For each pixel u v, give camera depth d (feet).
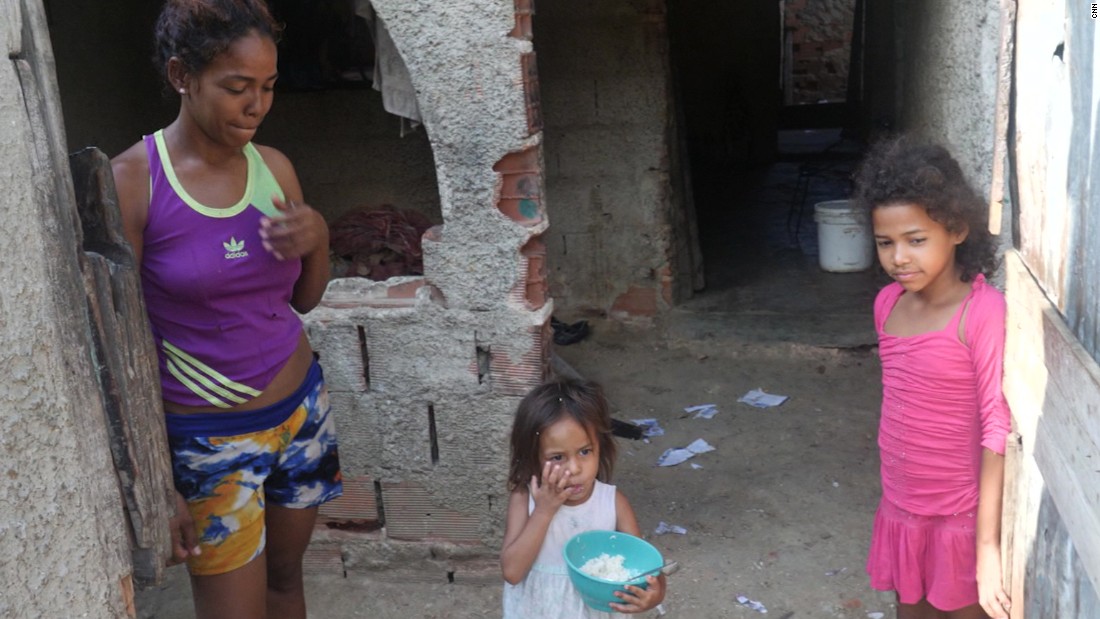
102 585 5.60
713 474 16.03
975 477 8.83
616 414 18.45
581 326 21.88
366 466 13.01
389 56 12.75
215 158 8.29
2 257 4.92
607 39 20.57
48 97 5.50
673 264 22.06
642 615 12.41
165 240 8.15
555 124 21.26
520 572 8.63
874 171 8.55
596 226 21.80
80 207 6.31
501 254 12.01
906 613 9.84
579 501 9.03
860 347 20.17
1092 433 5.82
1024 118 8.55
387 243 18.35
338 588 13.30
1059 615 7.02
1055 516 7.14
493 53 11.50
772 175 35.65
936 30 16.37
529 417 8.69
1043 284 7.67
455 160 11.85
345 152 22.36
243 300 8.55
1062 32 7.16
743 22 35.96
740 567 13.38
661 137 21.03
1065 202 7.02
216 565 8.93
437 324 12.34
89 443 5.60
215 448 8.66
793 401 18.63
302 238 8.46
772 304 22.48
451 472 12.87
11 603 4.90
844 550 13.67
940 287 8.68
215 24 7.53
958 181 8.35
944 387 8.63
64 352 5.41
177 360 8.48
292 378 9.15
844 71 46.42
